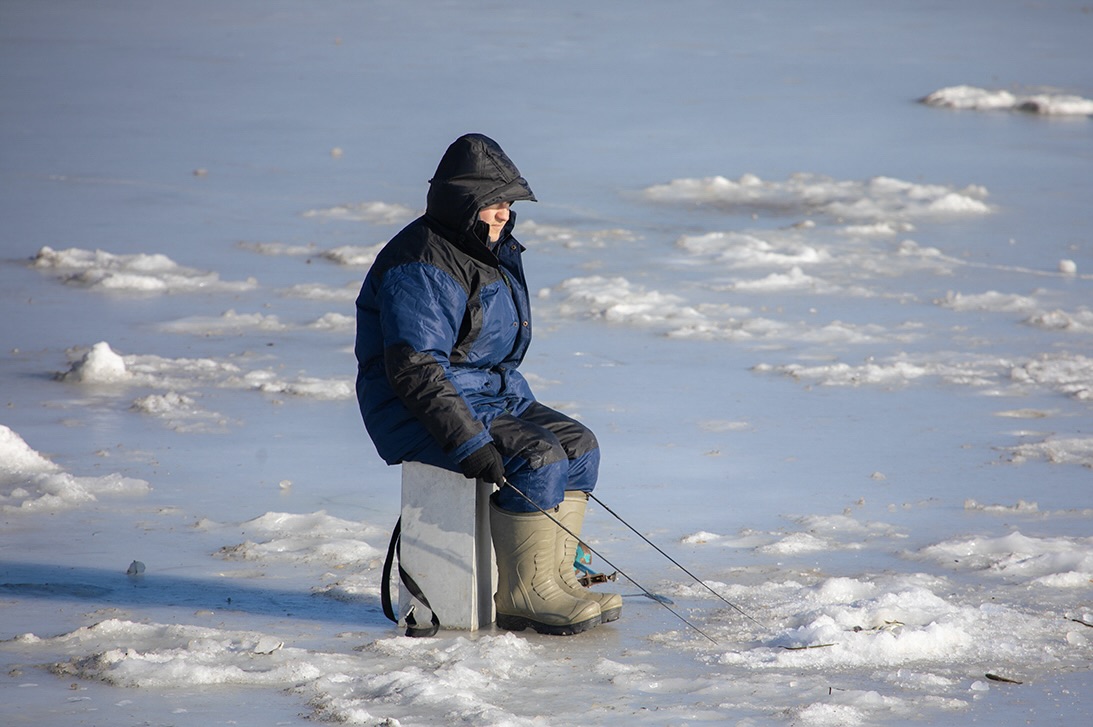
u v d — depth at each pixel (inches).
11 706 575.2
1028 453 1088.8
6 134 3110.2
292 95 3823.8
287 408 1210.6
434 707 577.0
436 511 714.8
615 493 983.0
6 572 786.2
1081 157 3043.8
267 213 2315.5
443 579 716.0
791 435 1149.1
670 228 2244.1
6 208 2300.7
